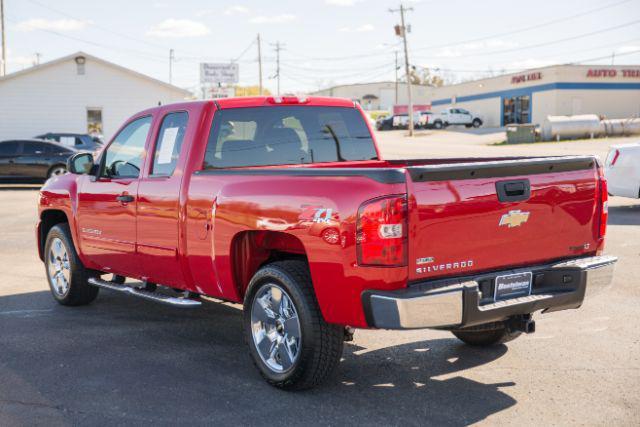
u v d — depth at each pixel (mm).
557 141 43219
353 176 4066
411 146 44812
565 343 5586
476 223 4141
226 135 5418
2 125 35219
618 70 58594
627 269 8320
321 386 4668
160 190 5520
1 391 4637
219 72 71688
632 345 5500
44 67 35250
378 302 3922
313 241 4207
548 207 4480
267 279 4605
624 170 13008
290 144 5754
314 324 4312
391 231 3875
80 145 26344
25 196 19750
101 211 6277
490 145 44281
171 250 5449
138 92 36562
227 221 4832
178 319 6512
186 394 4539
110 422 4102
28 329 6184
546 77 58938
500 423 4012
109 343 5727
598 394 4461
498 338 5371
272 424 4035
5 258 9945
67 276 6957
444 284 3992
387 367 5055
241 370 5023
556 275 4480
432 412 4191
